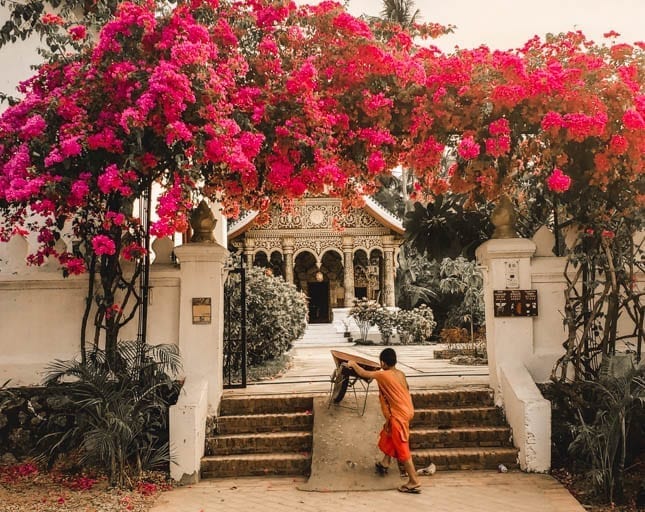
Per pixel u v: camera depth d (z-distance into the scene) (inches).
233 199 290.2
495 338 293.0
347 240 986.1
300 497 230.7
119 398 243.6
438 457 263.1
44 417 280.7
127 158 236.2
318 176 258.5
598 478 224.2
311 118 252.7
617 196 272.2
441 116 264.8
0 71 341.7
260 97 257.9
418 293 1042.1
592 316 274.8
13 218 259.4
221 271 296.7
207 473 261.0
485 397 297.9
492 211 312.3
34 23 277.9
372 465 252.5
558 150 261.3
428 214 327.6
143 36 242.1
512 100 254.1
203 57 234.4
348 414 282.0
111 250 236.5
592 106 252.1
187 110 239.0
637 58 265.1
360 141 270.5
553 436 270.4
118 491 236.1
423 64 273.1
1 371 283.4
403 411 239.1
